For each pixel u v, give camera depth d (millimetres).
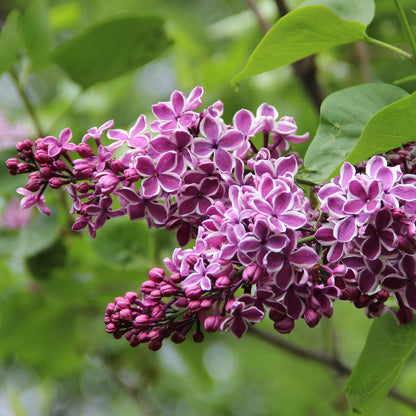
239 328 633
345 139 683
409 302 637
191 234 666
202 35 1096
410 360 1084
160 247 838
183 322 644
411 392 1030
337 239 624
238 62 1037
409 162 667
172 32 1081
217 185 649
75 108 1036
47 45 856
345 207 623
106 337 1062
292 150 693
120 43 841
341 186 632
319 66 980
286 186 628
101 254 835
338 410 1061
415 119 646
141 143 653
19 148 664
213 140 648
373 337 693
